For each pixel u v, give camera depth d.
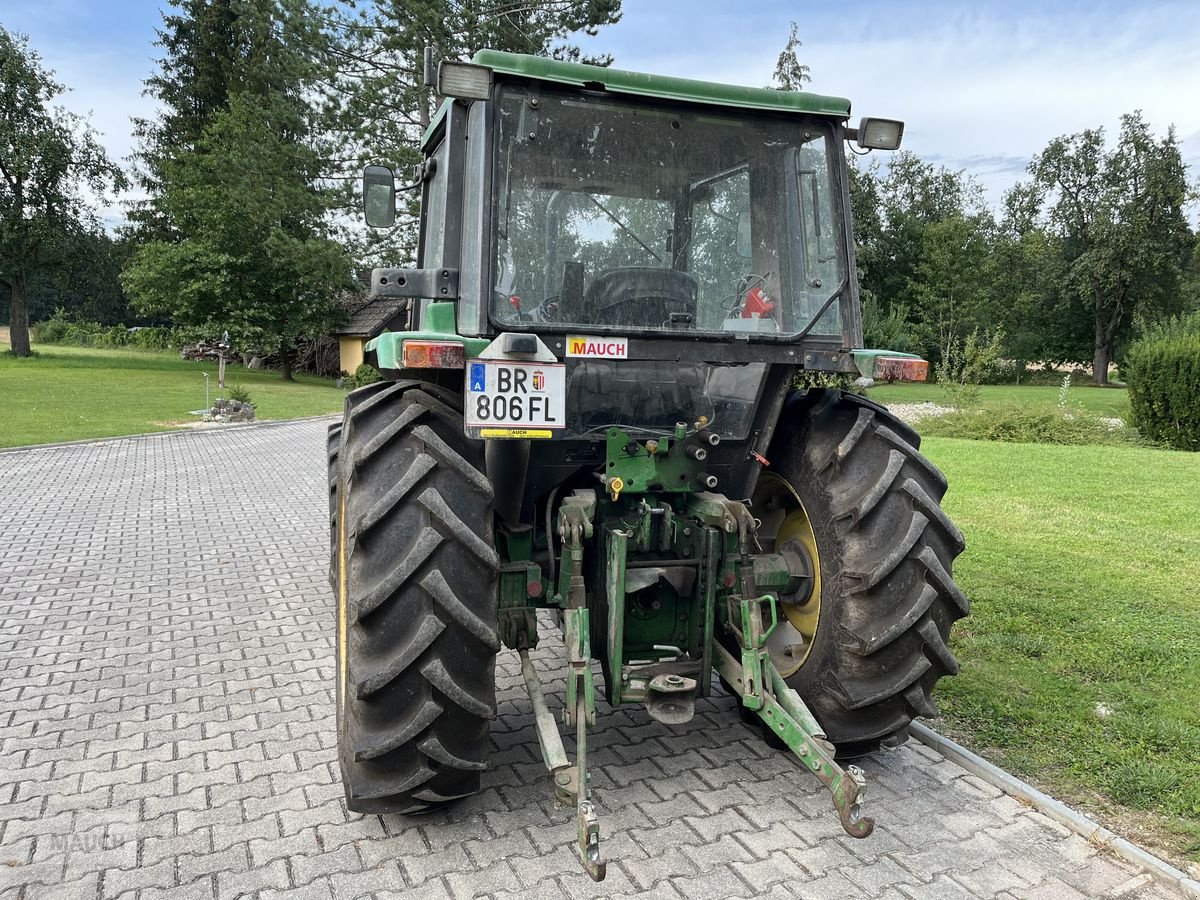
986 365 21.92
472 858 2.79
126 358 39.34
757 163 3.17
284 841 2.89
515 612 3.16
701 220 3.13
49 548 7.00
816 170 3.23
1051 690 4.11
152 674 4.38
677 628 3.33
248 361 38.78
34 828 2.98
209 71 41.91
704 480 3.33
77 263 40.12
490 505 2.80
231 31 41.75
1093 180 51.62
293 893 2.62
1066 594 5.68
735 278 3.19
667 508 3.18
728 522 3.09
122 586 5.93
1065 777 3.32
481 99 2.82
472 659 2.72
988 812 3.11
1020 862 2.81
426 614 2.67
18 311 38.47
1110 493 9.68
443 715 2.70
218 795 3.20
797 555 3.54
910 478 3.13
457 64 2.76
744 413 3.38
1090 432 16.78
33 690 4.16
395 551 2.70
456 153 3.09
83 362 35.62
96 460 12.02
